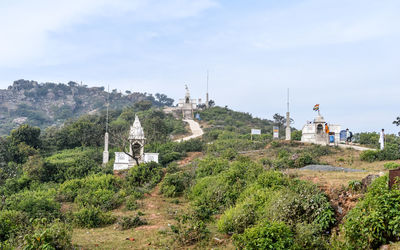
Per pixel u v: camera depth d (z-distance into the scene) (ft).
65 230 49.67
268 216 52.49
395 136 161.07
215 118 312.91
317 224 47.80
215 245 49.62
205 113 325.62
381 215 40.32
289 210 50.96
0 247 46.70
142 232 58.29
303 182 60.39
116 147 184.24
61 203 84.84
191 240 51.31
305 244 43.29
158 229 59.31
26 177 108.88
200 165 105.50
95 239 54.85
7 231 56.75
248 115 348.18
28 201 71.36
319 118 150.30
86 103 588.50
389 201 41.16
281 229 44.14
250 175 79.10
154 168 106.42
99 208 71.41
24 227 57.72
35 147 187.73
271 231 43.70
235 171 81.97
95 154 174.50
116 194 86.94
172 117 307.78
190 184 92.58
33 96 575.38
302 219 49.98
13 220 61.11
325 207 49.96
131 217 65.05
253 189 69.00
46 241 45.34
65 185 94.58
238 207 59.77
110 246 50.93
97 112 529.86
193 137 230.27
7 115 505.66
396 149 107.86
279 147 143.84
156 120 210.18
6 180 109.60
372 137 155.63
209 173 97.60
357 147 137.69
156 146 166.81
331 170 83.51
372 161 106.32
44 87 604.08
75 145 202.28
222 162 101.40
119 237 55.98
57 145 198.80
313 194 53.16
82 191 89.45
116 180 100.22
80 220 65.57
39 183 110.22
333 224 48.55
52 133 222.07
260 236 43.47
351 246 40.09
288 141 150.10
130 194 89.15
